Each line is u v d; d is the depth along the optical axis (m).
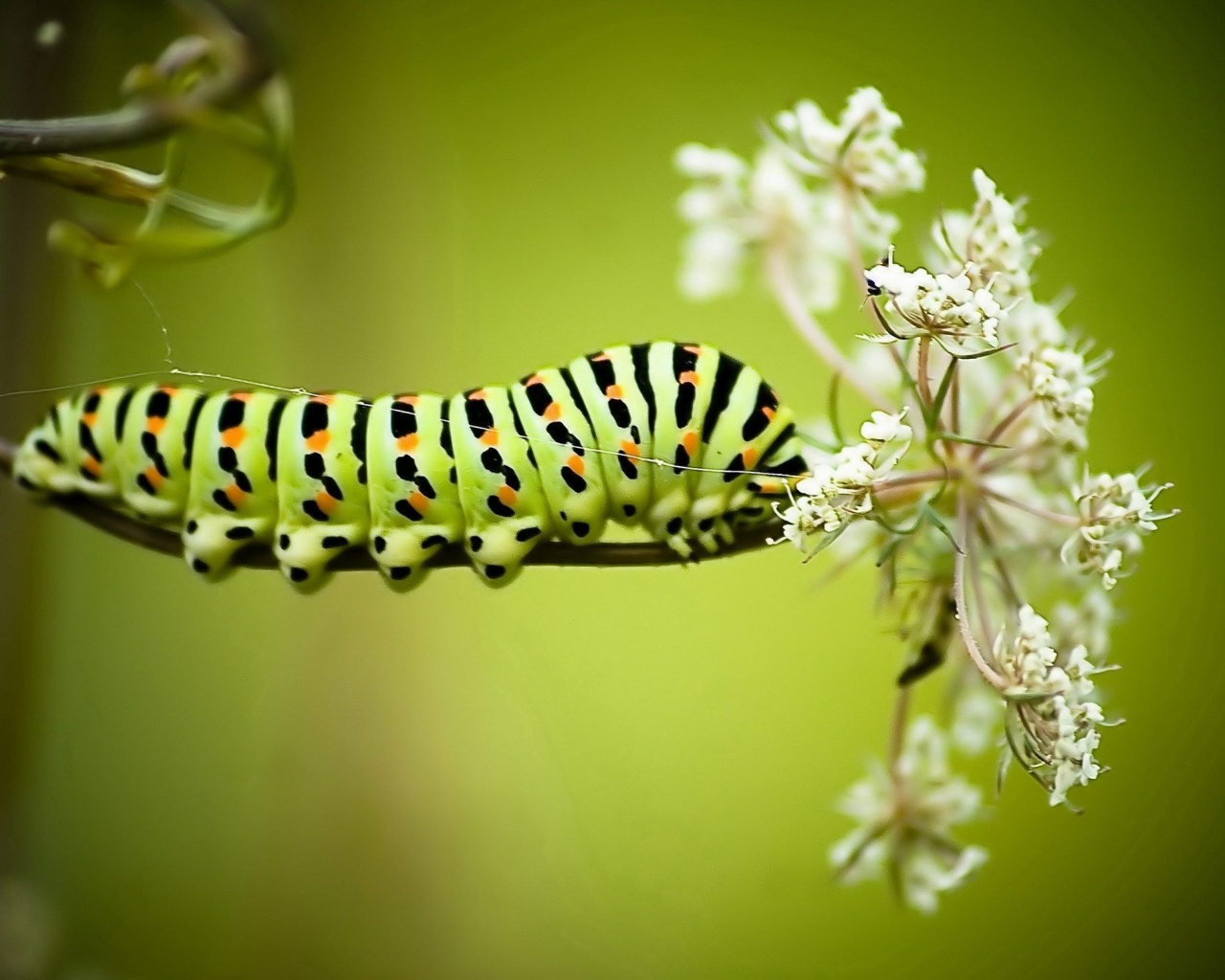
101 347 0.30
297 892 0.33
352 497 0.27
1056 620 0.27
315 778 0.34
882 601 0.27
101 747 0.32
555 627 0.34
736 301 0.33
